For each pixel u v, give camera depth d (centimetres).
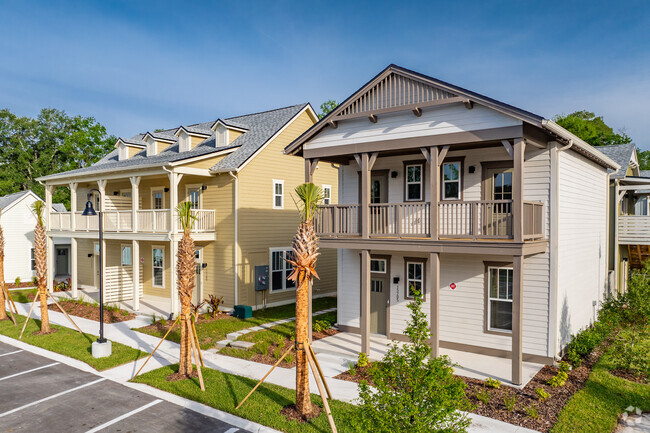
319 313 1905
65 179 2320
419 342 659
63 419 912
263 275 1984
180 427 866
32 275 2920
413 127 1210
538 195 1212
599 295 1633
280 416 886
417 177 1407
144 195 2353
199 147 2314
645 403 947
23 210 2881
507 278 1254
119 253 2448
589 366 1181
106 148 5188
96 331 1600
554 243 1181
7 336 1559
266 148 2033
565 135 1122
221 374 1136
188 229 1120
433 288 1158
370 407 602
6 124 4778
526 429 826
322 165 2381
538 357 1202
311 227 895
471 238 1130
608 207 1781
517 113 1034
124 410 948
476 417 873
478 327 1297
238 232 1908
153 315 1733
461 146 1247
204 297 2028
